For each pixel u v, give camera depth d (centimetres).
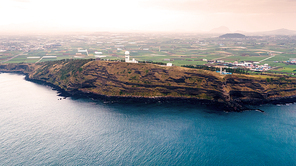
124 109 15938
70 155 9956
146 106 16600
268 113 15025
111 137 11612
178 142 11200
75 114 14900
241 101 16938
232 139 11544
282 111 15325
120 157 9850
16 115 14612
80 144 10875
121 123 13388
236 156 10075
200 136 11831
